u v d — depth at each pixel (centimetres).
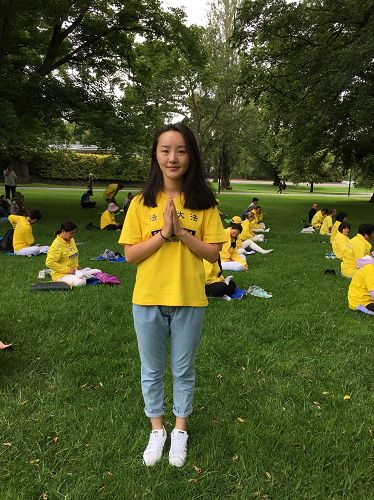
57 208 1881
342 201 2927
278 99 2006
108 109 1591
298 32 1759
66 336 443
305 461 262
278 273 792
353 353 426
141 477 247
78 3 1492
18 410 306
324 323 511
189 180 245
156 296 244
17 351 402
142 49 1900
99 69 1844
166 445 275
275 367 389
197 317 251
